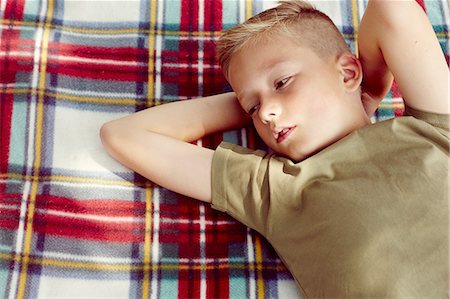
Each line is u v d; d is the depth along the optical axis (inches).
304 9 43.6
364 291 36.4
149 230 43.5
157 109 45.0
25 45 47.8
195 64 49.3
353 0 52.1
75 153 44.9
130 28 49.9
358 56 45.6
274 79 40.6
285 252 40.3
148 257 42.9
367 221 37.3
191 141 45.8
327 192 38.9
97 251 42.6
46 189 43.6
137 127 43.7
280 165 41.1
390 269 36.2
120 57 48.8
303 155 41.3
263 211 40.9
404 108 46.0
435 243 36.4
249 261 43.2
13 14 48.9
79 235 42.8
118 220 43.5
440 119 40.9
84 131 45.7
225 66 44.3
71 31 49.3
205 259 43.1
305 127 40.3
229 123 46.0
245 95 41.7
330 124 40.7
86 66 47.9
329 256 37.8
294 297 42.3
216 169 41.9
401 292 35.8
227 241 43.6
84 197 43.7
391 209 37.3
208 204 44.5
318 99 40.5
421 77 41.3
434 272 36.0
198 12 51.0
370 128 40.4
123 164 44.8
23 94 45.9
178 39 49.9
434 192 37.5
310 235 39.0
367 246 36.8
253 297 42.2
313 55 41.5
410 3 41.2
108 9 50.4
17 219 42.7
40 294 41.2
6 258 41.6
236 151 42.4
